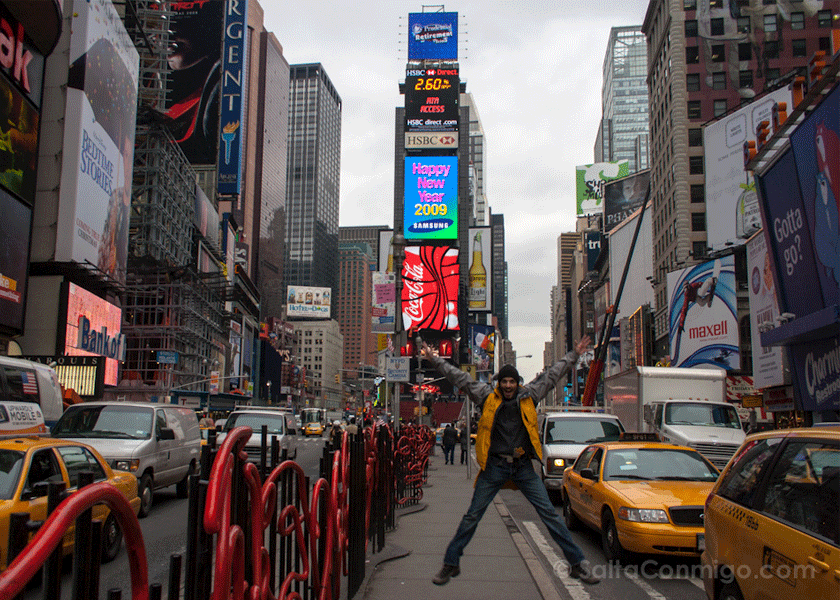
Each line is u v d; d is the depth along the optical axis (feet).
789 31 211.20
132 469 40.19
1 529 20.77
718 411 63.21
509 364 19.95
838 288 68.69
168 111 306.14
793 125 78.54
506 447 19.60
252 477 11.76
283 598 13.34
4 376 47.80
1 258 113.39
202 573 10.21
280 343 533.55
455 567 19.57
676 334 187.62
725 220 184.75
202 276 271.49
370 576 25.11
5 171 114.93
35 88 125.70
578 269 483.92
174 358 217.15
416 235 305.32
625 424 74.38
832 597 12.13
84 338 147.54
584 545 34.99
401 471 45.65
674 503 28.30
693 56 214.07
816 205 72.28
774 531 14.73
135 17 197.98
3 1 112.27
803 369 80.02
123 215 168.35
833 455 13.76
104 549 28.63
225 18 344.28
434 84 320.09
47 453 25.61
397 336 69.72
